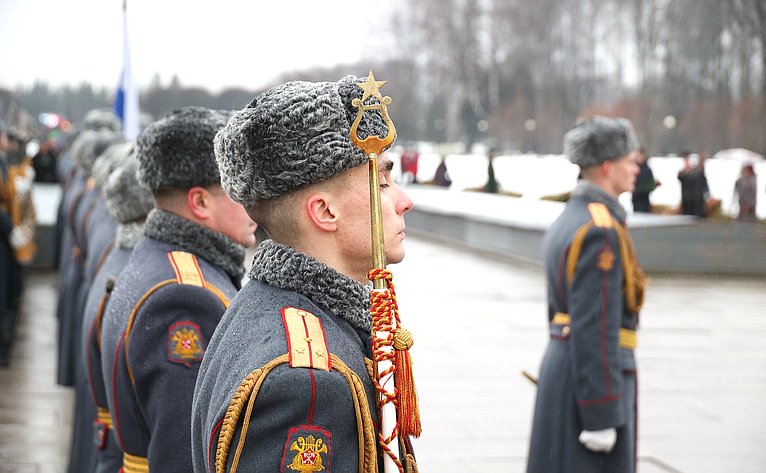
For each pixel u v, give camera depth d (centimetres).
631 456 420
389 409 175
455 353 895
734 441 650
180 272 271
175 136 280
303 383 165
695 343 958
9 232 813
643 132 3853
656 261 1472
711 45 3656
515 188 2959
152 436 261
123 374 271
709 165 3181
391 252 190
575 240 414
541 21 4531
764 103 3497
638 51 3962
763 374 835
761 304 1202
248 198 184
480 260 1623
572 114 4472
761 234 1480
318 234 184
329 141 178
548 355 435
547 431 426
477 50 4684
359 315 183
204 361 189
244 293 187
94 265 473
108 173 470
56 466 580
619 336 411
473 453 610
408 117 4916
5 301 819
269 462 164
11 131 1415
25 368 813
